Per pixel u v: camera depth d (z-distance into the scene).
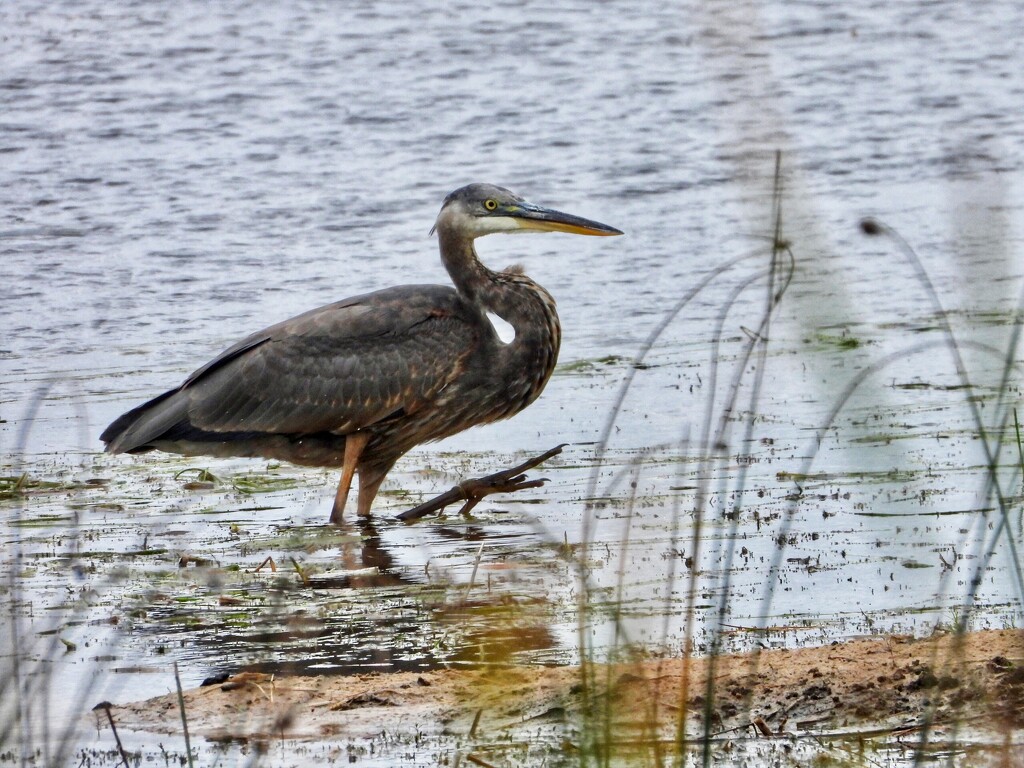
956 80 36.59
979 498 13.37
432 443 16.97
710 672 7.40
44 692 8.66
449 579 12.33
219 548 13.64
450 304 15.00
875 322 20.14
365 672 10.30
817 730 8.72
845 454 15.12
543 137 31.48
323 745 8.93
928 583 11.44
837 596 11.23
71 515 14.63
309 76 36.22
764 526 13.07
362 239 25.44
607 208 27.00
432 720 9.21
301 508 15.09
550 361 15.27
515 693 9.38
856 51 39.59
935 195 27.25
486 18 42.19
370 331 14.70
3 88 34.62
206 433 14.70
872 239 24.36
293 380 14.62
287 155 30.33
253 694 9.75
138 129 31.91
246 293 22.92
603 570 12.16
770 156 7.36
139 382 19.30
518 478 14.04
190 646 11.02
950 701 8.85
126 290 23.05
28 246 25.03
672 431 16.59
